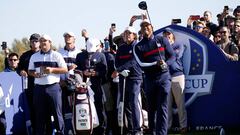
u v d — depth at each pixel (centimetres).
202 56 1488
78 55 1511
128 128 1452
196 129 1500
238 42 1566
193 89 1500
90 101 1441
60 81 1460
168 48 1295
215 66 1478
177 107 1486
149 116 1306
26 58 1516
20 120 1520
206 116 1491
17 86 1522
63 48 1573
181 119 1482
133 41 1449
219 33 1614
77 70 1489
